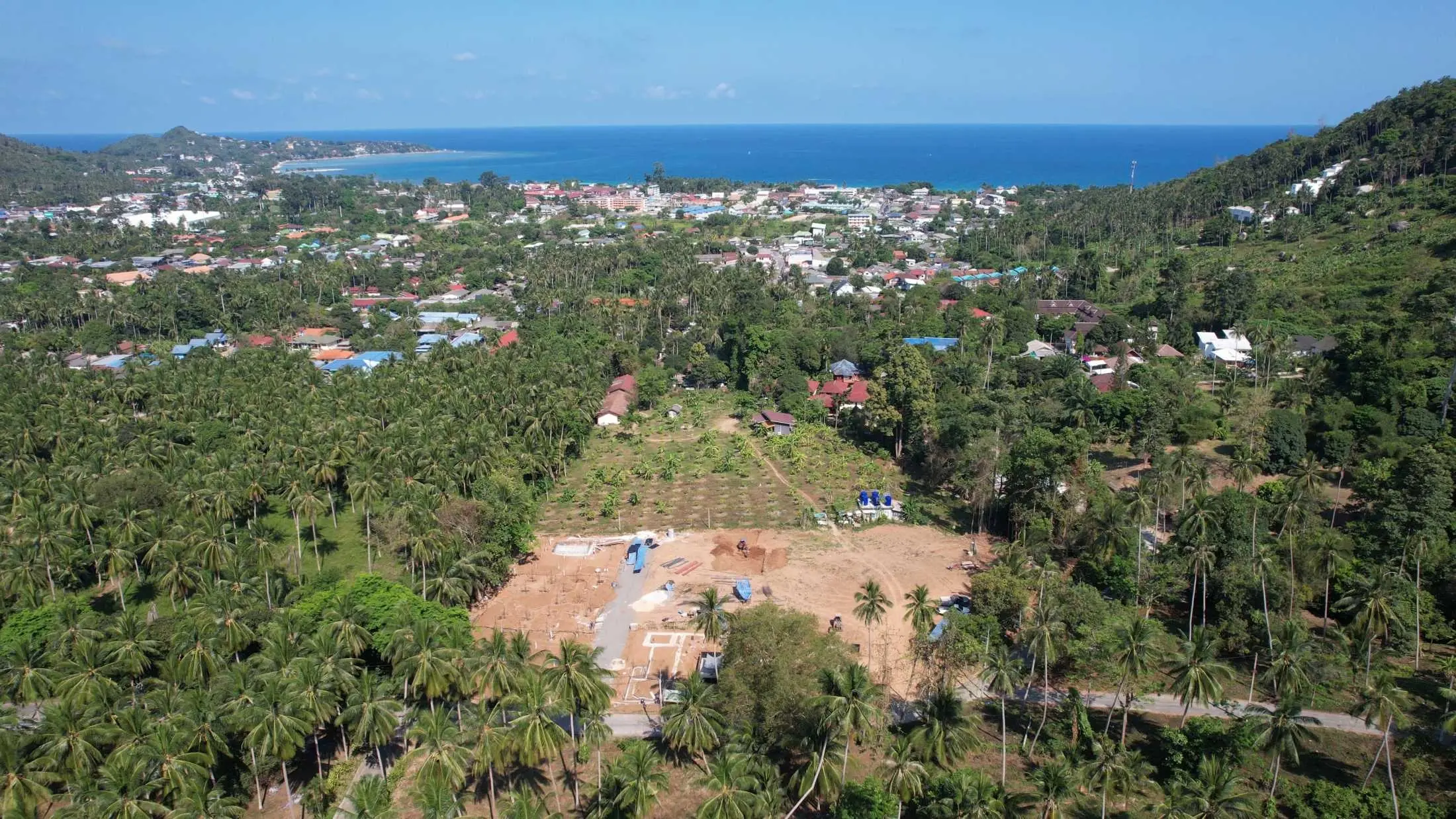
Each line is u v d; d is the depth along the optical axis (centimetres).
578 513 13200
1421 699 8125
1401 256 19788
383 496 11500
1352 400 13638
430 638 7381
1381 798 6769
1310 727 7931
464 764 6644
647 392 18638
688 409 18600
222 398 15438
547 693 6838
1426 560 9338
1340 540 9469
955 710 7262
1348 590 8756
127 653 7825
